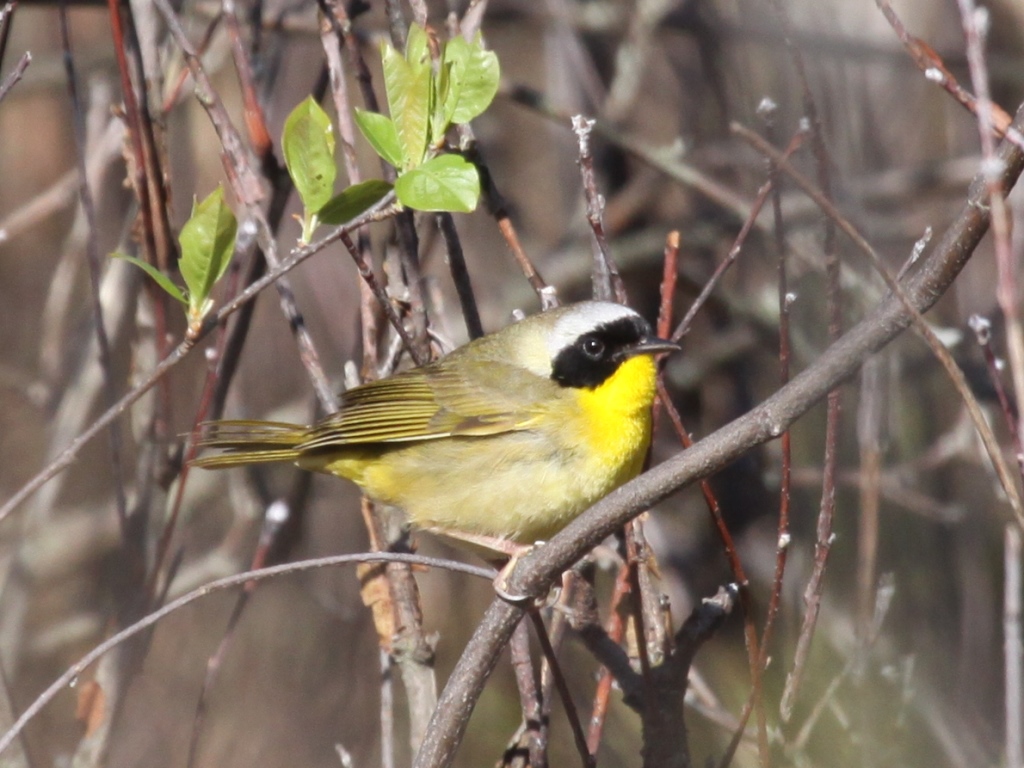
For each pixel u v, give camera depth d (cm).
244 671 1254
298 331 822
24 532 1273
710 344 1423
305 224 639
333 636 1284
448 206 588
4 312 1548
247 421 870
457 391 830
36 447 1486
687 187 1380
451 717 624
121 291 1105
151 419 878
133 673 853
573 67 1448
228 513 1495
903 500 1077
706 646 1174
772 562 1335
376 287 661
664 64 1520
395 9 775
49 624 1372
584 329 810
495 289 1470
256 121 863
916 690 944
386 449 861
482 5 838
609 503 587
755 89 1215
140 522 875
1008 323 493
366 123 640
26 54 670
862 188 1241
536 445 816
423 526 858
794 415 547
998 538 1128
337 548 1354
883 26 1316
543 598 696
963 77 1420
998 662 1045
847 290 1177
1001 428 1284
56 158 1628
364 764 1186
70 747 1223
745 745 888
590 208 712
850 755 868
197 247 617
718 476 1391
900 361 1250
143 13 848
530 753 720
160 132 838
